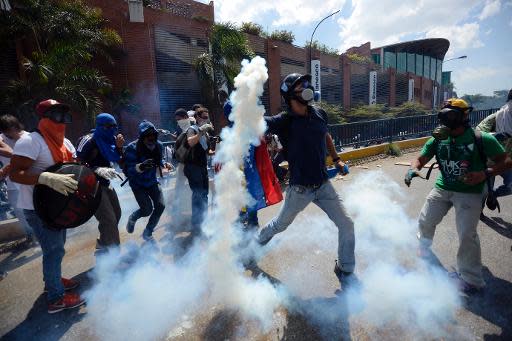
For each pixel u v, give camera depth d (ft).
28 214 8.34
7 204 15.48
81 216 8.39
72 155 9.48
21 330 8.12
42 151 7.98
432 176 23.30
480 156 8.50
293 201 9.32
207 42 45.73
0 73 30.94
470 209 8.63
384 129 35.22
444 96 169.68
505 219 13.97
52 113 8.13
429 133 42.04
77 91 28.43
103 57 37.11
